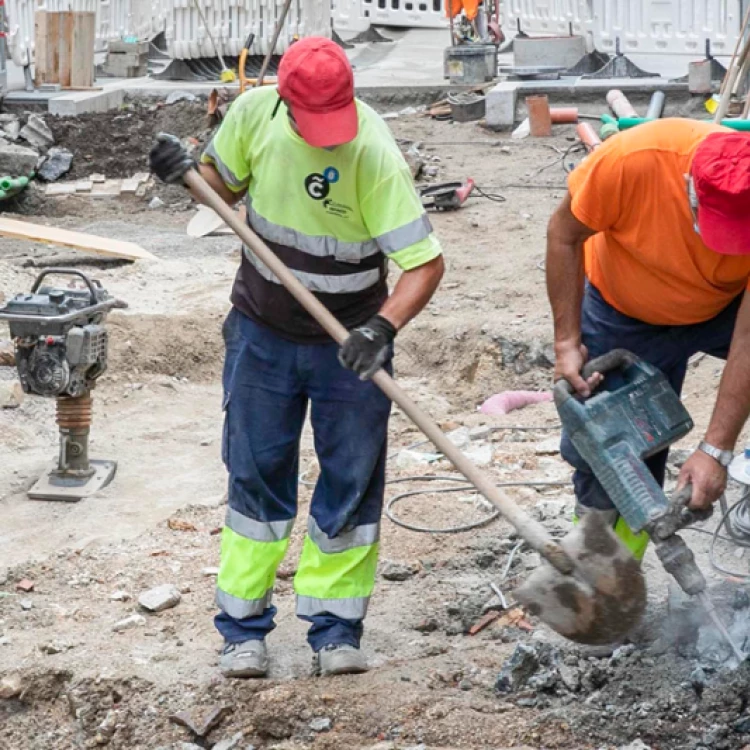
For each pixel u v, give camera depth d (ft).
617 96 60.75
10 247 54.34
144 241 56.75
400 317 16.90
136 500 28.48
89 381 28.99
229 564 18.74
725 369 16.72
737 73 43.55
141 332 39.75
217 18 88.94
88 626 21.12
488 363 39.01
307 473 28.53
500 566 22.77
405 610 21.15
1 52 80.38
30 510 28.19
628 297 17.93
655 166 16.37
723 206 15.12
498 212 56.13
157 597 21.62
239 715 18.15
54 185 68.95
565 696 18.06
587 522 16.51
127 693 18.76
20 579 23.20
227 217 17.19
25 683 19.26
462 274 46.68
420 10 117.29
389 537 24.12
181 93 84.38
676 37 81.56
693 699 17.53
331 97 16.28
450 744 17.08
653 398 17.75
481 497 25.96
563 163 65.46
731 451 16.74
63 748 18.40
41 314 27.94
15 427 33.14
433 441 16.83
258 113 17.47
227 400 18.45
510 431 31.76
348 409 18.11
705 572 21.56
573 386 17.74
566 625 16.57
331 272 17.67
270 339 18.04
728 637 17.22
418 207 17.17
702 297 17.35
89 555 24.26
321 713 17.83
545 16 94.27
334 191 17.12
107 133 75.66
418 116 81.30
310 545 19.02
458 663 19.22
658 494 17.06
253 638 19.01
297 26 89.45
